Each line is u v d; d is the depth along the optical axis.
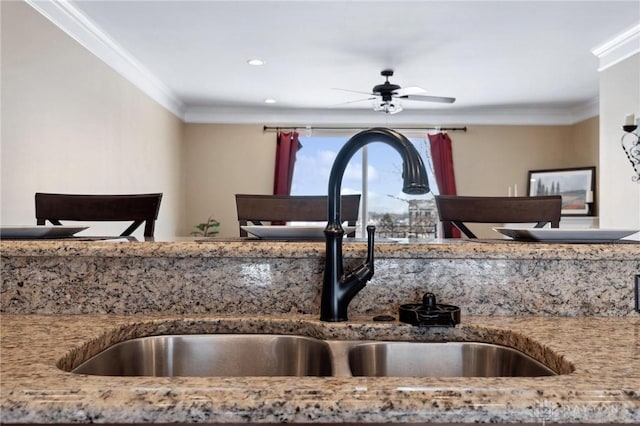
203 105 5.80
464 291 1.01
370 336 0.92
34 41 2.67
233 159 6.03
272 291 1.01
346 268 1.01
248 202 1.78
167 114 5.25
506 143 6.04
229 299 1.01
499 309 1.00
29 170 2.62
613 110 3.64
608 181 3.72
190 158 6.00
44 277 0.99
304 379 0.58
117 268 1.00
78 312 0.99
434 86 4.83
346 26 3.30
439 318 0.90
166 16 3.13
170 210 5.36
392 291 1.01
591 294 1.00
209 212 6.02
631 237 1.56
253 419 0.52
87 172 3.31
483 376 0.90
